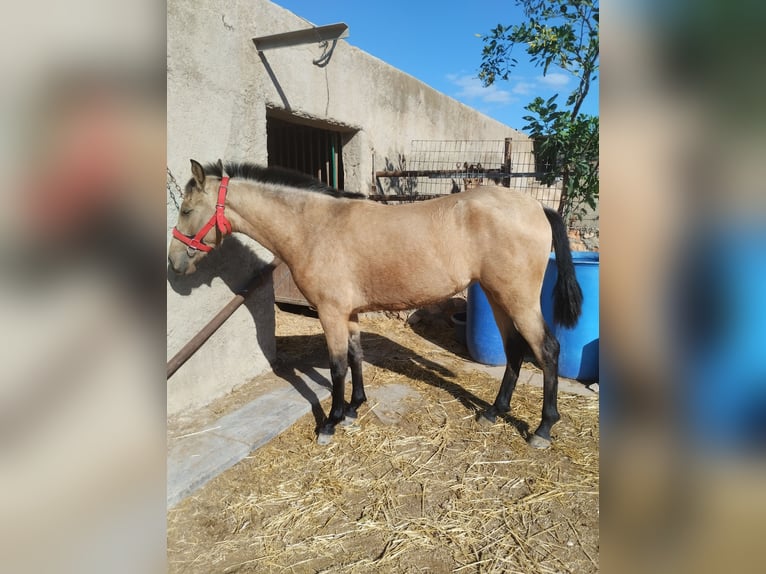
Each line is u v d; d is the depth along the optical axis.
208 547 1.90
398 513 2.07
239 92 3.17
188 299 2.97
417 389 3.38
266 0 3.33
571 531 1.95
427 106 5.99
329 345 2.74
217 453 2.49
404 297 2.65
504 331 2.88
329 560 1.82
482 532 1.95
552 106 4.29
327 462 2.49
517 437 2.71
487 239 2.45
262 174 2.81
